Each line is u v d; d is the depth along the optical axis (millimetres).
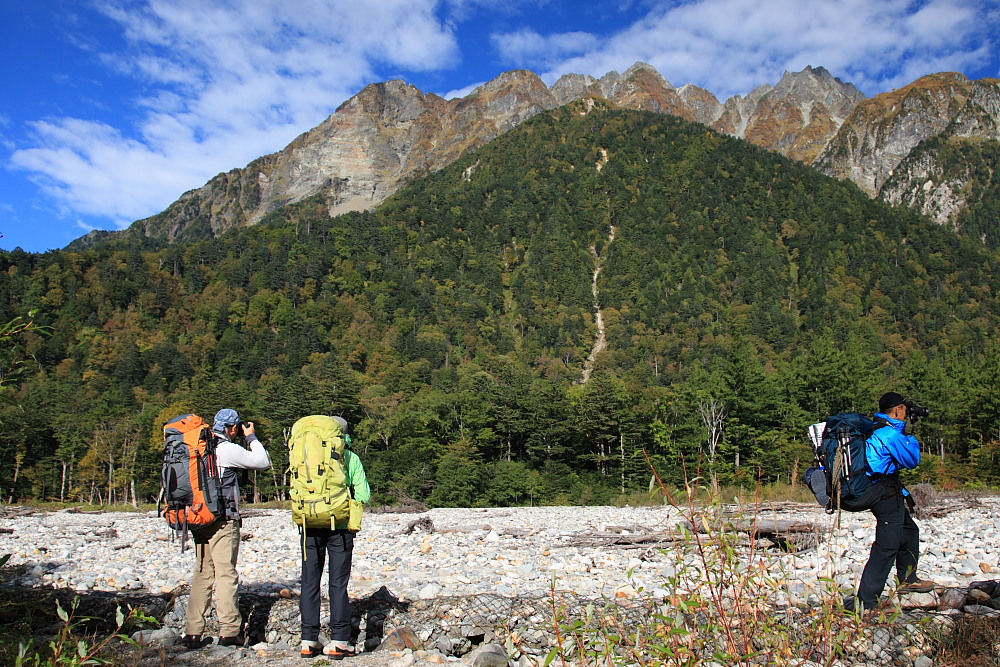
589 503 44312
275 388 76625
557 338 160750
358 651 5164
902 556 5324
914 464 4926
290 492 4953
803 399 48719
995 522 12930
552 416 54000
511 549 11922
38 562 11141
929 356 130375
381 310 165375
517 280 197375
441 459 51062
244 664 4758
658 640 3348
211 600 5344
